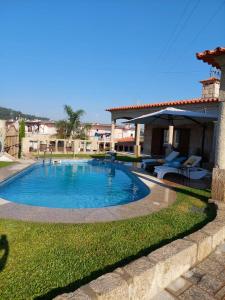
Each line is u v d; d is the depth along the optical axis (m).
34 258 3.84
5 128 15.86
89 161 19.30
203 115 12.31
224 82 6.66
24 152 19.98
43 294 3.04
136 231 5.02
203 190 9.13
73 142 24.41
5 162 14.98
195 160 12.61
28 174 13.84
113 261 3.82
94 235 4.75
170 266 3.55
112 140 24.98
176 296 3.34
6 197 9.32
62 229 4.95
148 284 3.24
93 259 3.87
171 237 4.77
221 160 6.88
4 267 3.57
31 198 9.39
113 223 5.41
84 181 12.98
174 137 21.55
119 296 2.88
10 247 4.15
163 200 7.59
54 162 17.58
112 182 12.84
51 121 46.16
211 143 17.92
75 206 8.52
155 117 14.96
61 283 3.26
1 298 2.95
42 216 5.66
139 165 16.47
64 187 11.51
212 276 3.78
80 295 2.68
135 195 10.28
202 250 4.20
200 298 3.31
